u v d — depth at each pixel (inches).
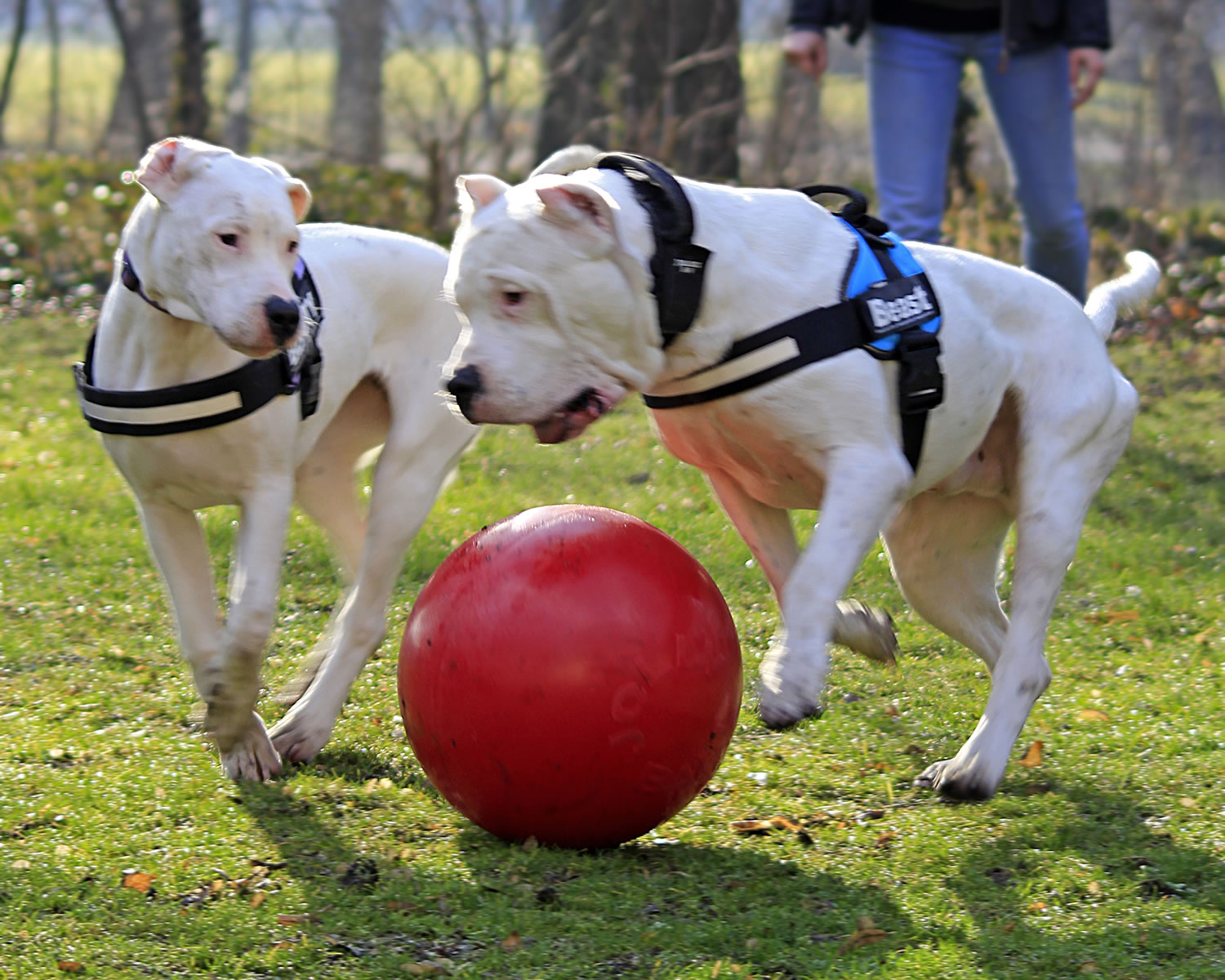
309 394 169.8
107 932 134.1
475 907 140.9
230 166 150.9
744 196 154.3
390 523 184.7
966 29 298.5
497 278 138.7
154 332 157.1
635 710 141.7
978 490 180.5
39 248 557.9
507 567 145.7
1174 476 335.6
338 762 179.3
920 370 155.5
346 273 182.4
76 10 1198.3
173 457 160.1
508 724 142.4
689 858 154.5
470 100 818.8
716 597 150.3
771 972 130.6
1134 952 134.2
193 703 198.8
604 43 682.8
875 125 303.3
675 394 154.0
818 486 158.6
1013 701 172.9
